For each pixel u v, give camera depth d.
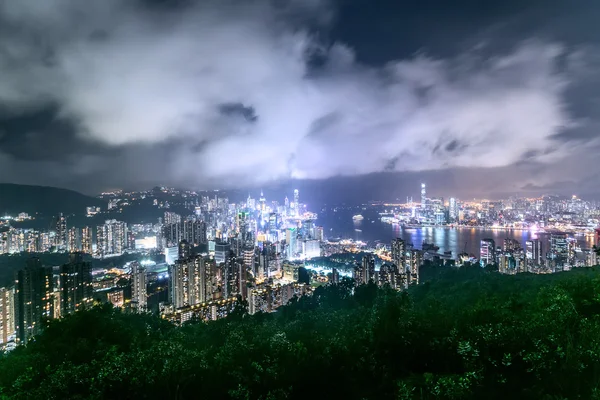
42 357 12.77
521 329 11.44
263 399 10.68
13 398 10.34
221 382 11.18
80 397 10.24
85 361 12.85
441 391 9.52
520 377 10.51
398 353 12.30
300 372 11.62
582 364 9.78
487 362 10.91
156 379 10.93
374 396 11.36
